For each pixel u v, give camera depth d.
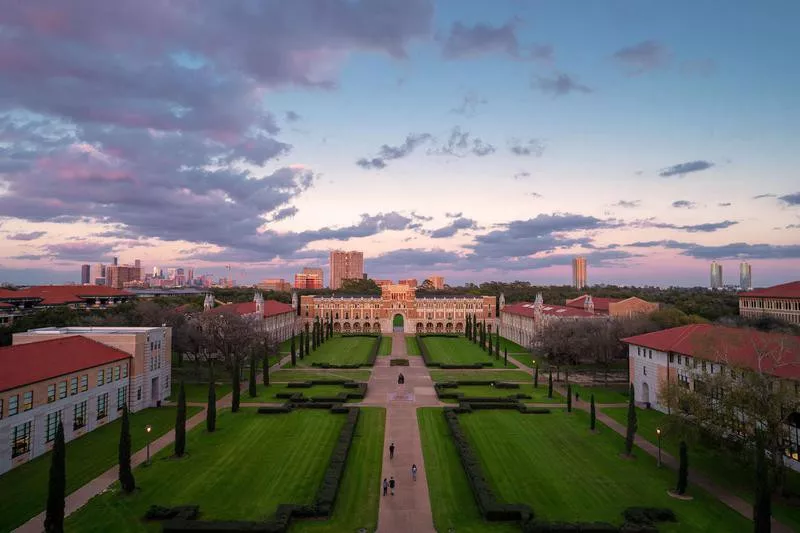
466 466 62.88
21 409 66.12
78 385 77.62
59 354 78.50
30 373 68.94
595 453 71.56
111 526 49.38
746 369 60.97
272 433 79.94
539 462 67.81
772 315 162.88
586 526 47.94
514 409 96.88
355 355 172.50
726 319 149.75
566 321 136.38
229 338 122.50
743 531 49.44
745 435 59.50
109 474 62.47
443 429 82.50
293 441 75.81
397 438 77.44
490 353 174.12
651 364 98.69
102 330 100.56
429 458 68.69
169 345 107.06
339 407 93.00
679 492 58.09
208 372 133.50
